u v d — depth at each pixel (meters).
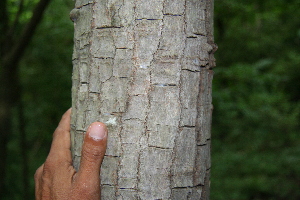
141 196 0.52
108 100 0.52
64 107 2.67
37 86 2.54
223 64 3.44
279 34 3.67
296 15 3.43
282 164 2.56
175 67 0.52
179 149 0.52
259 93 2.45
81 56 0.55
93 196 0.52
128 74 0.52
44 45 2.34
